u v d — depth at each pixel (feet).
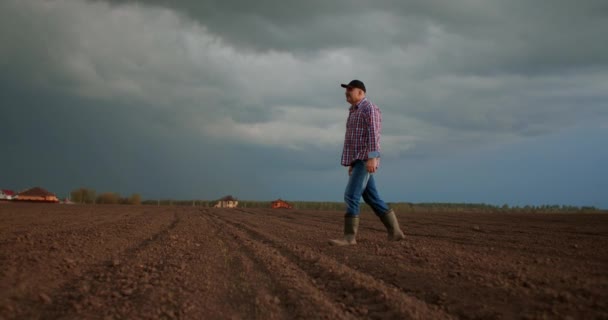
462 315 10.34
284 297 12.14
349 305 11.35
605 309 10.07
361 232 34.09
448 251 19.95
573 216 65.98
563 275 13.80
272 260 18.33
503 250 20.74
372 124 23.11
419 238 27.63
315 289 12.94
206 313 10.50
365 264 16.94
